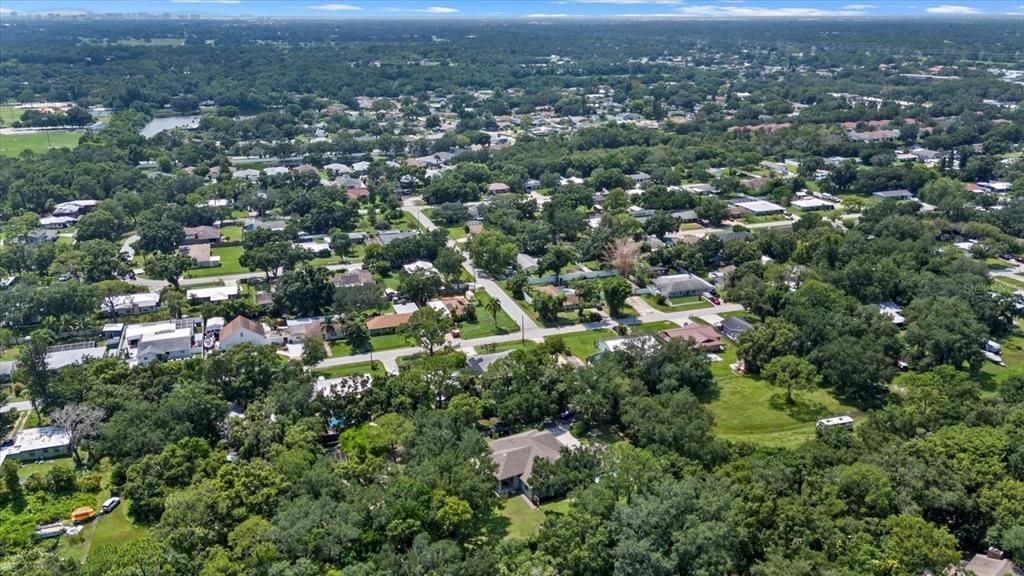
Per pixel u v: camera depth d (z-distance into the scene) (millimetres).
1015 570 96812
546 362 152625
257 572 95500
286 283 199250
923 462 111062
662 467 115188
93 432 133500
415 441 125250
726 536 95188
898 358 167250
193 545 100812
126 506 120688
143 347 170000
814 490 106875
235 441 130375
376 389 144250
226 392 147500
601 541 97562
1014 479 108500
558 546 98312
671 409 133625
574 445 135375
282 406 138125
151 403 139750
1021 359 170875
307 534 100188
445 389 145625
